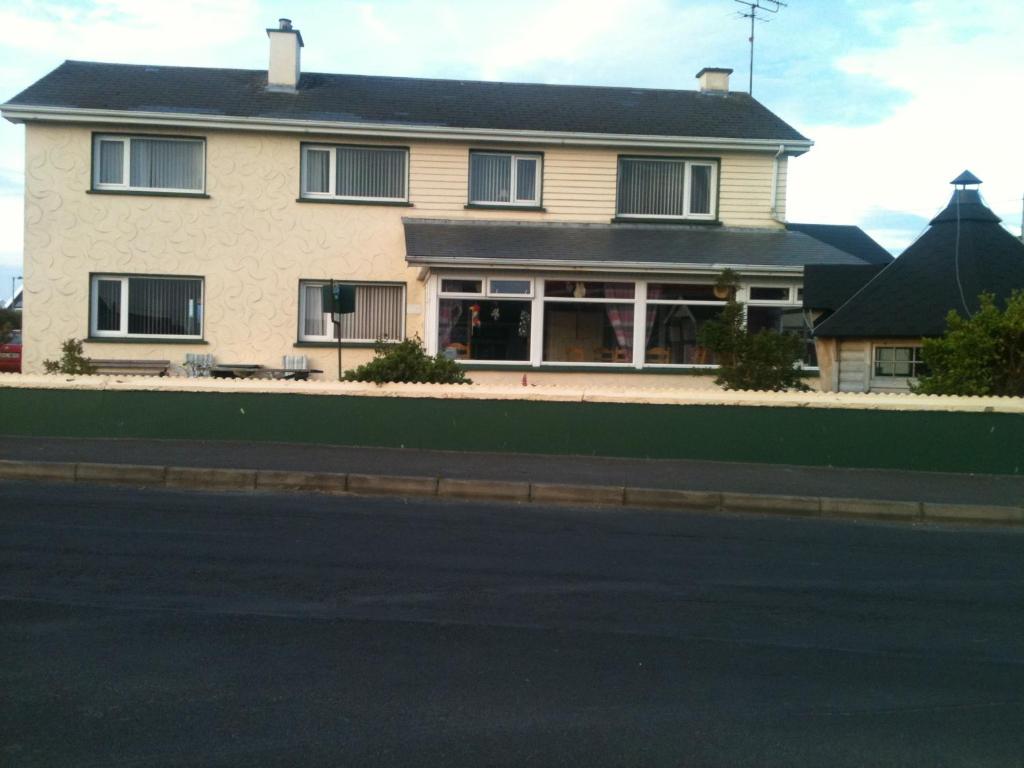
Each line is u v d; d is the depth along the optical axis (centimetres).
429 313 1852
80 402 1395
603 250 1895
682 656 618
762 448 1345
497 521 1017
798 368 1588
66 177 2022
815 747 486
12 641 609
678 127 2170
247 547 865
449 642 630
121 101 2042
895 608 740
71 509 1009
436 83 2345
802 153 2180
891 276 1703
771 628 682
